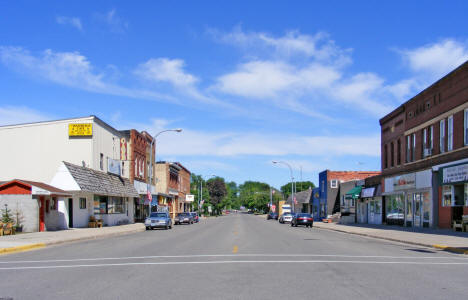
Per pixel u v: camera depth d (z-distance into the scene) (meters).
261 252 16.14
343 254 15.63
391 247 19.27
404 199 36.84
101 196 39.34
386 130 41.75
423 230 29.56
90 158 36.84
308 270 11.41
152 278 10.24
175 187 77.56
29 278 10.51
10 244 19.17
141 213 52.53
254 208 178.00
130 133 48.12
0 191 27.81
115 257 14.90
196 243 20.72
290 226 46.00
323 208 70.25
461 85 27.28
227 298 7.96
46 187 28.86
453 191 27.61
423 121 33.12
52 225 29.84
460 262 13.73
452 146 28.28
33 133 37.31
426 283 9.56
